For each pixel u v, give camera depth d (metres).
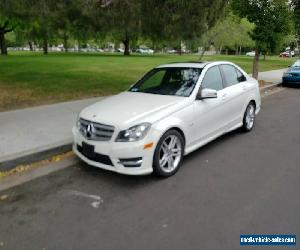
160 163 4.47
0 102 9.15
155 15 8.82
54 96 10.22
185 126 4.80
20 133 6.18
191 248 3.05
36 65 21.83
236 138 6.52
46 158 5.32
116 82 13.80
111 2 8.34
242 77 6.85
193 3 8.38
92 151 4.41
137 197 4.03
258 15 13.89
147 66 23.59
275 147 5.96
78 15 9.52
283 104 10.69
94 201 3.94
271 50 14.70
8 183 4.47
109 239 3.19
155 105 4.70
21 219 3.56
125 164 4.23
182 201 3.93
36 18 10.98
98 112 4.63
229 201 3.92
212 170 4.86
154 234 3.27
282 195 4.06
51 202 3.93
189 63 6.04
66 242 3.15
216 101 5.54
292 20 14.23
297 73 14.60
